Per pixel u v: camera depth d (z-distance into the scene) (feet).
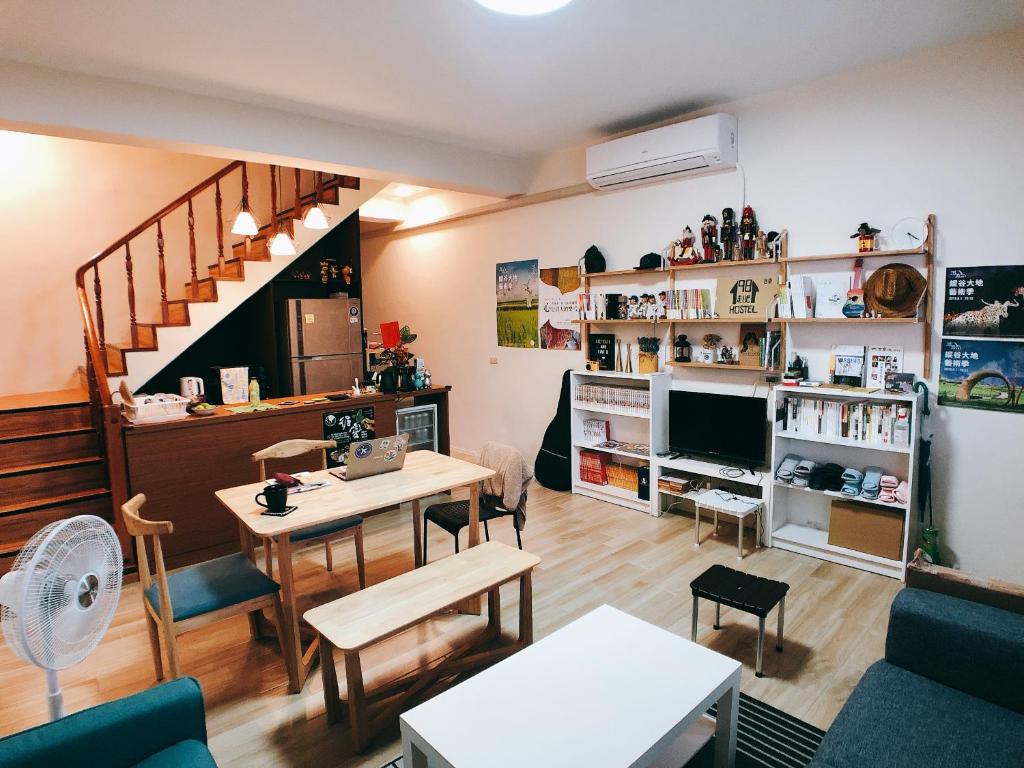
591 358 16.84
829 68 11.38
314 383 19.49
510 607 10.59
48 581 5.66
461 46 9.76
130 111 11.05
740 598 8.41
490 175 16.96
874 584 11.11
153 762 5.22
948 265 10.87
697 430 14.35
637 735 5.21
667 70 11.10
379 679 8.63
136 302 18.61
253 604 8.24
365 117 13.48
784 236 12.61
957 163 10.61
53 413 13.70
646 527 14.32
